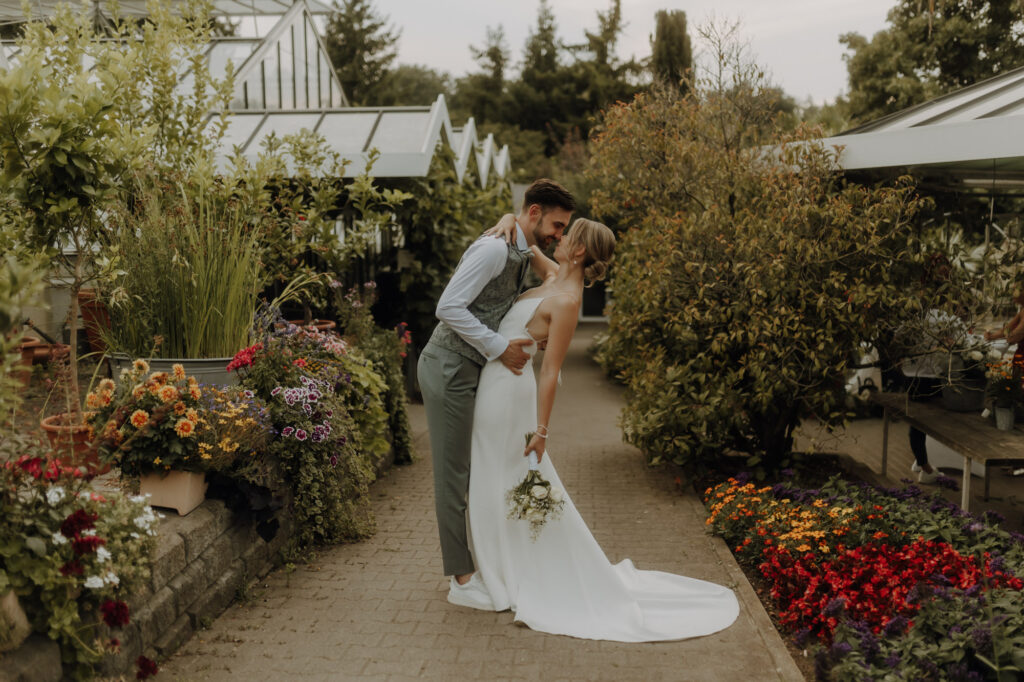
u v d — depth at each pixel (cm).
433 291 913
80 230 348
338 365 482
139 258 412
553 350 323
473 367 329
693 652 298
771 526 388
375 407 546
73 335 344
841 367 501
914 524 363
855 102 1555
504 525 332
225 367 412
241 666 281
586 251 325
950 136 449
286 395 380
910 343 517
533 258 353
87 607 244
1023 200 802
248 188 521
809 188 504
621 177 651
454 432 328
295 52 1163
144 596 274
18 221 330
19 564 225
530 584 330
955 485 448
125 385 328
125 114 494
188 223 425
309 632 310
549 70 3319
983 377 523
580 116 3173
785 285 495
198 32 553
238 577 341
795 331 496
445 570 337
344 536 423
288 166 729
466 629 315
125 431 315
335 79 1329
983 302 495
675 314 530
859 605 304
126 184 418
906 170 543
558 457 646
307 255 895
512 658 291
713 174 571
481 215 1017
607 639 307
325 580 365
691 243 528
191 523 314
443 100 877
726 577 375
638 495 526
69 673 238
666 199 618
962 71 1421
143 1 939
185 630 297
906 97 1440
